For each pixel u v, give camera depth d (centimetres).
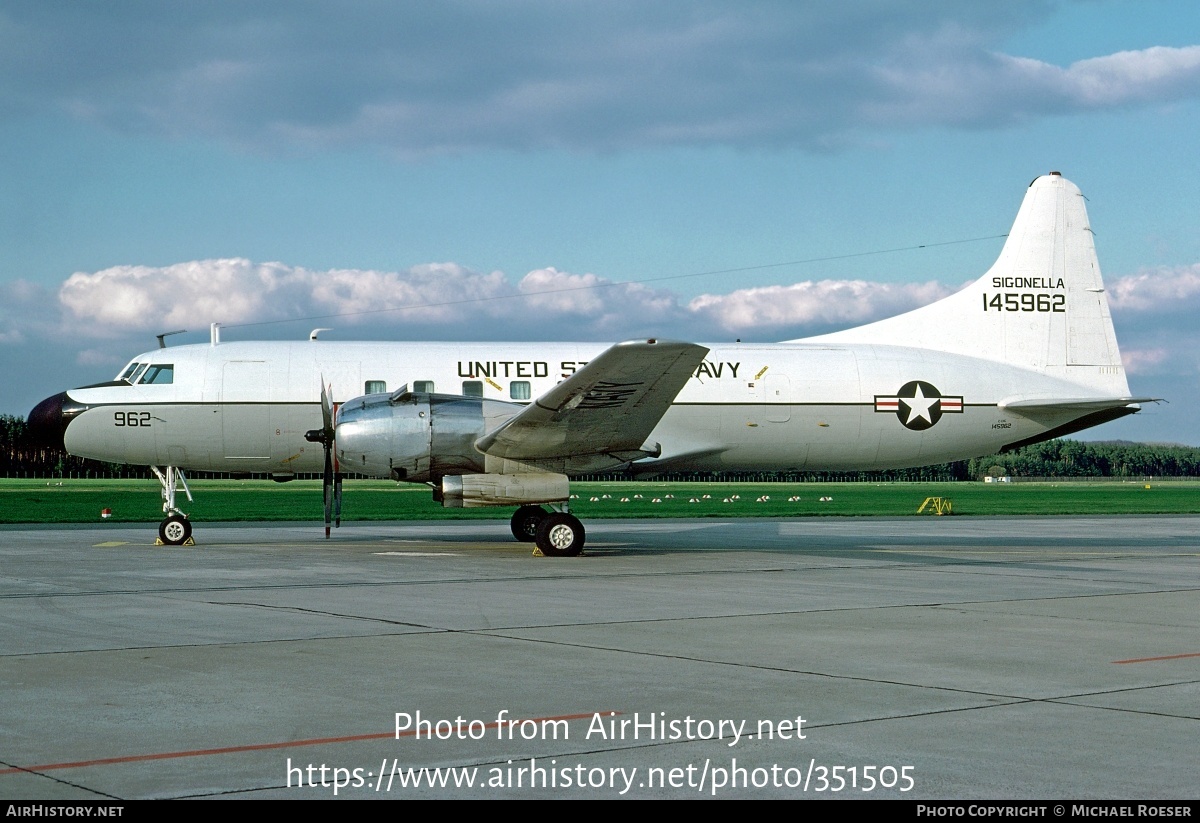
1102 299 2461
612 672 849
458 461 1911
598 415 1784
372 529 2853
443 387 2211
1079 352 2444
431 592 1384
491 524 3148
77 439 2209
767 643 995
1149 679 835
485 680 816
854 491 7725
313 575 1591
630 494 6372
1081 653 954
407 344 2281
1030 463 16038
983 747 634
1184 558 2075
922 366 2356
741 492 7100
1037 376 2417
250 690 775
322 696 757
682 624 1112
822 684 809
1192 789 557
